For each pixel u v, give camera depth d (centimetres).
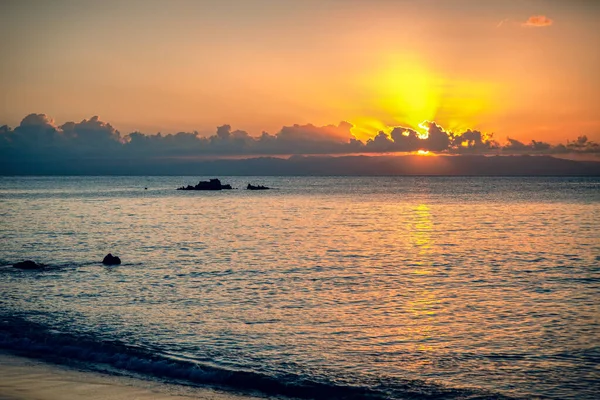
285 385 1828
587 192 18362
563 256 4575
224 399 1712
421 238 5912
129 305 2870
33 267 3991
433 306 2861
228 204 12425
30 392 1714
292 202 13212
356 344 2239
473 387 1816
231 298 3039
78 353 2125
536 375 1909
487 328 2453
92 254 4747
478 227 7062
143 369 1969
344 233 6419
